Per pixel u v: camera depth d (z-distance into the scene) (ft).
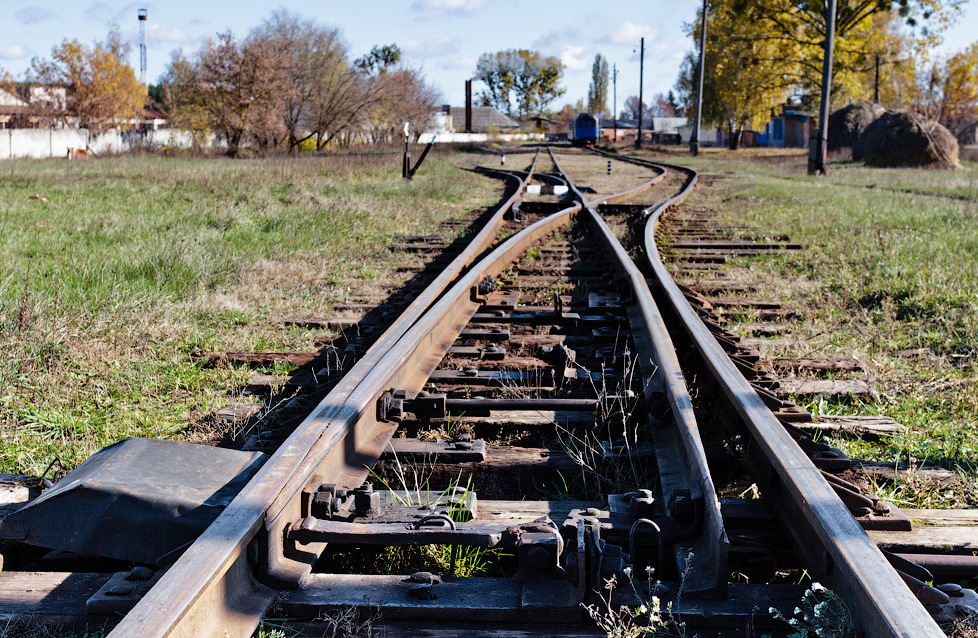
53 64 162.09
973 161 146.00
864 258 29.48
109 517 8.87
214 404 15.38
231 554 7.43
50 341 17.83
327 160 88.02
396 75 167.73
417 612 8.00
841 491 10.10
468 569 9.86
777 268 30.01
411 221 42.70
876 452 13.33
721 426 14.06
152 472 9.53
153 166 76.64
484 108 433.48
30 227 35.01
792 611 7.98
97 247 30.22
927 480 12.01
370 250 33.45
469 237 37.27
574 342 19.70
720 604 8.06
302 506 9.32
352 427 11.35
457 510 10.45
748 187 69.00
